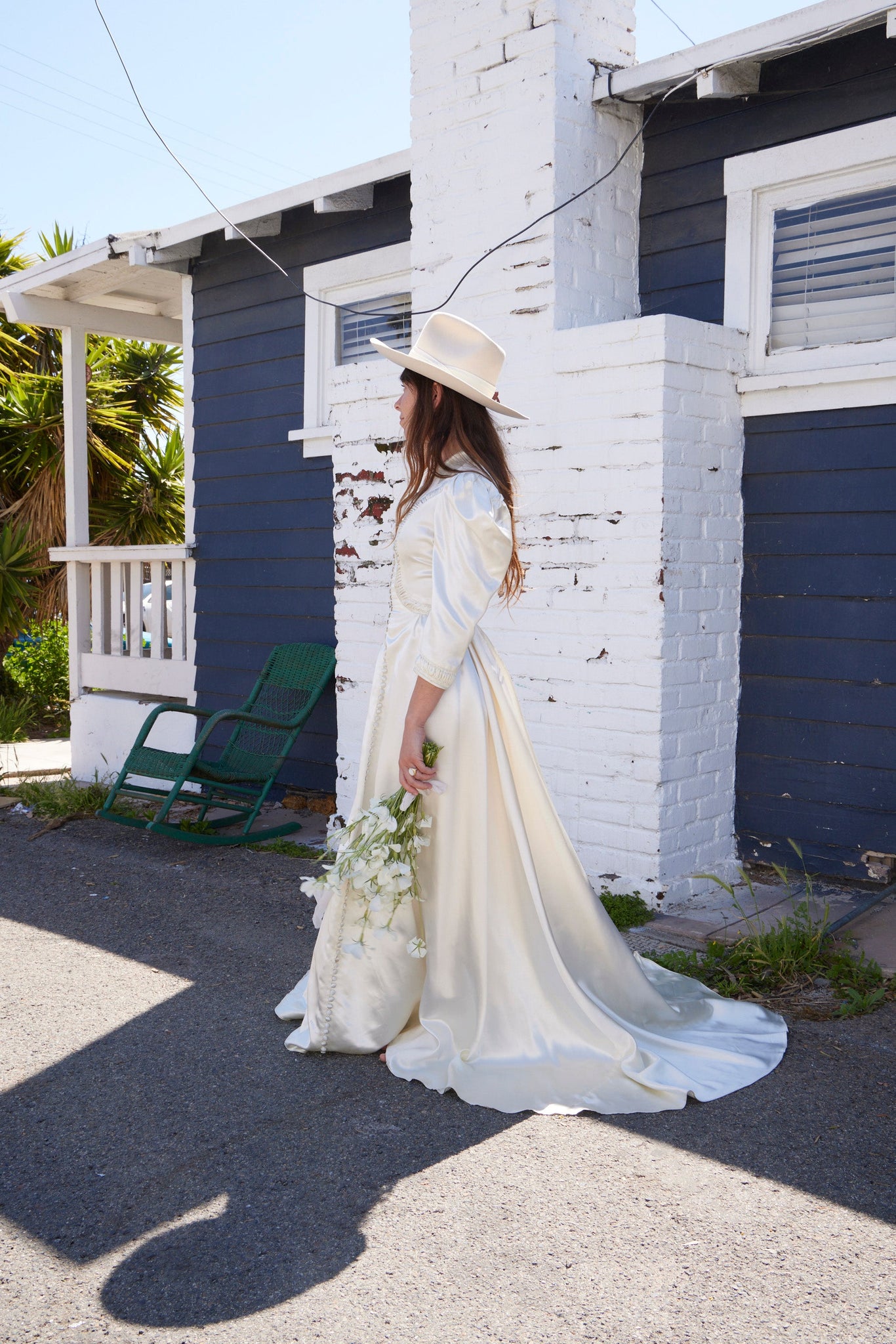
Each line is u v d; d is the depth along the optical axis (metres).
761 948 3.47
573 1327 1.80
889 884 4.20
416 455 2.66
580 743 4.36
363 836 2.63
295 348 6.31
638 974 2.94
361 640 5.21
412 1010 2.90
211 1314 1.85
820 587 4.27
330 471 6.09
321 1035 2.88
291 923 4.11
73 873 4.89
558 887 2.85
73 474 7.60
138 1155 2.40
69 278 7.27
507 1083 2.64
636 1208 2.16
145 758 5.44
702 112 4.58
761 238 4.45
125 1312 1.86
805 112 4.28
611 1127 2.49
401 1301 1.88
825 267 4.33
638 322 4.05
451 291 4.77
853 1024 3.07
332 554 6.09
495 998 2.75
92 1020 3.18
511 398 4.51
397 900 2.66
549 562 4.41
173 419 12.26
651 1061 2.67
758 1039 2.93
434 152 4.80
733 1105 2.59
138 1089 2.73
